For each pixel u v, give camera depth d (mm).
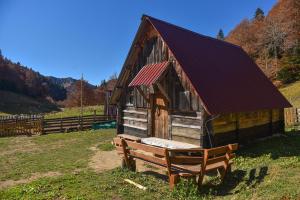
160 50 15594
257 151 13984
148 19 15695
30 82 119250
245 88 16062
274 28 66500
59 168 12500
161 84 15062
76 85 73125
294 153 13266
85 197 8578
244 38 81688
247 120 15781
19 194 9086
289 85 52375
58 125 26281
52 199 8570
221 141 13906
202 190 9016
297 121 24297
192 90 13500
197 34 18312
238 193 8367
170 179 9141
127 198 8477
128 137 17281
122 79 18469
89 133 23562
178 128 14531
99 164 12969
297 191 7566
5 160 14484
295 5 65438
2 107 87375
